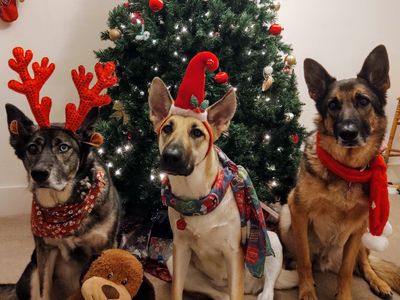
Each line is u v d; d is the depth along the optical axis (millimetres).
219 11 2457
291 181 2844
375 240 1988
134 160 2539
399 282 2141
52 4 3039
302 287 2086
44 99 1618
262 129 2756
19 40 3006
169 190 1688
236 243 1730
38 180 1528
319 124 2055
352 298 2111
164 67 2566
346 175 1896
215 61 1527
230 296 1742
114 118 2562
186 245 1777
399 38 4246
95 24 3193
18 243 2615
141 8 2564
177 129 1537
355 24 4125
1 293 1897
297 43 4055
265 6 2711
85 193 1685
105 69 1684
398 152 4305
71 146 1628
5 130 3064
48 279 1741
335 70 4219
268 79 2545
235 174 1759
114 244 1839
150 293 1763
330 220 2061
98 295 1344
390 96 4375
